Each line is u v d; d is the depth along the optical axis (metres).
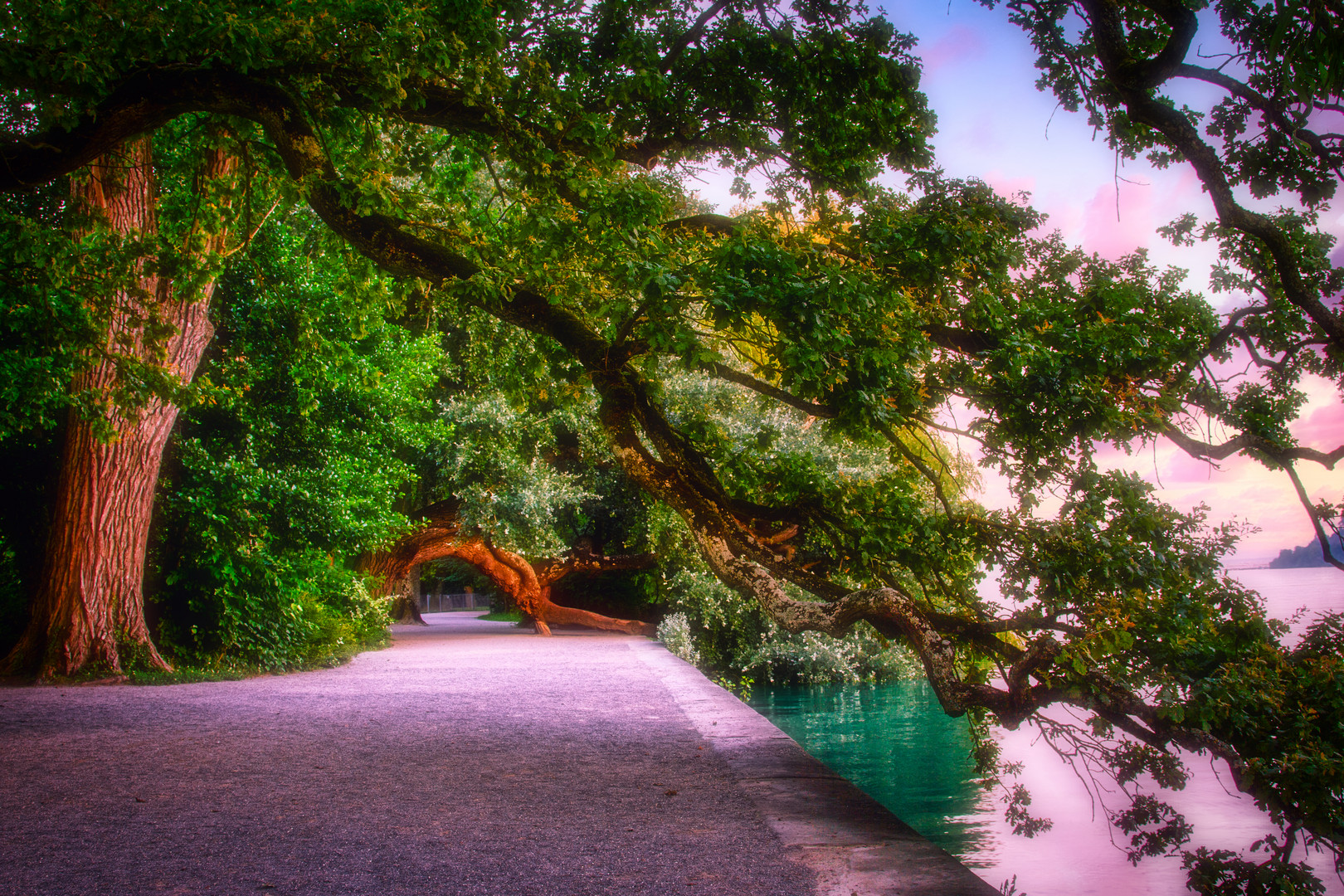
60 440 14.66
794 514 8.49
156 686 12.46
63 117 6.91
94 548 13.11
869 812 5.16
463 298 8.34
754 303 6.59
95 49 6.49
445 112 8.48
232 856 4.32
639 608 29.72
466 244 9.06
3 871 4.09
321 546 16.12
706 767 6.55
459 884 3.87
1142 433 7.46
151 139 13.62
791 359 6.60
